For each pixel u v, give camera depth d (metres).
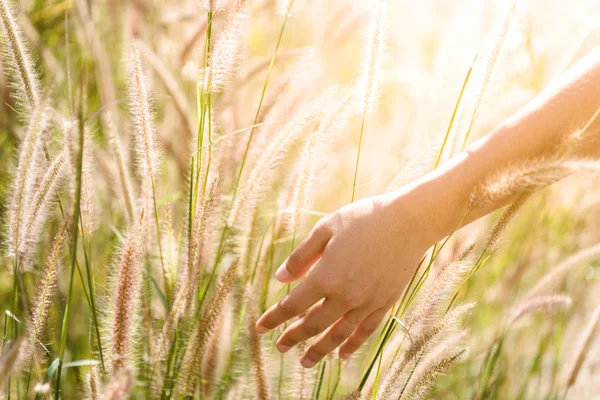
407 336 1.03
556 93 0.98
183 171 1.26
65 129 1.02
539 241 1.51
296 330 1.02
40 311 1.00
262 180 1.08
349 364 1.25
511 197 0.99
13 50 1.02
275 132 1.18
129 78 1.06
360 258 0.97
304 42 1.72
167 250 1.08
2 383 0.92
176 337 1.04
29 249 1.06
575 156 0.95
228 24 1.02
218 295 1.02
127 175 1.12
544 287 1.27
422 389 1.03
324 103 1.09
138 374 1.11
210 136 1.05
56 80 1.25
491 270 1.45
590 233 1.59
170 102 1.26
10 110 1.23
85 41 1.32
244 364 1.14
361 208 0.98
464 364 1.34
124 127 1.30
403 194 0.97
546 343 1.33
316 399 1.10
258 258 1.13
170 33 1.47
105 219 1.28
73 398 1.19
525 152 0.97
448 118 1.34
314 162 1.09
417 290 1.04
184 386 1.04
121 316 1.01
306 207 1.13
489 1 1.35
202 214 1.02
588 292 1.46
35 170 1.00
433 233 0.98
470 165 0.97
